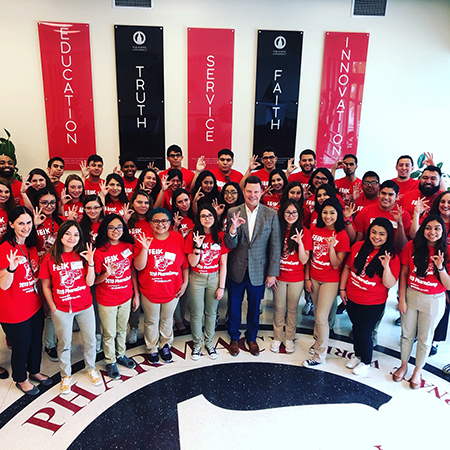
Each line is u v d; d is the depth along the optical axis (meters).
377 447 2.38
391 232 2.83
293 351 3.38
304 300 4.45
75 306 2.72
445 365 3.23
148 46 4.95
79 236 2.68
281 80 5.23
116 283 2.88
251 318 3.33
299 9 5.05
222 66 5.11
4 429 2.49
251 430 2.51
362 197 4.04
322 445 2.39
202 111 5.22
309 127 5.43
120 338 3.08
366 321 2.98
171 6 4.88
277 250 3.15
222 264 3.16
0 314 2.61
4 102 4.87
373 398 2.82
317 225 3.20
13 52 4.76
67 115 5.01
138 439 2.43
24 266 2.62
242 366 3.18
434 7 5.16
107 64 4.95
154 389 2.88
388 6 5.13
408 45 5.27
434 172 3.57
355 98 5.38
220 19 4.98
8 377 3.00
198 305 3.17
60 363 2.81
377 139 5.57
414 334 2.96
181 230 3.55
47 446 2.36
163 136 5.24
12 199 3.32
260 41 5.08
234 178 4.47
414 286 2.87
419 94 5.45
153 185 3.80
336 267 3.07
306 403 2.76
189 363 3.21
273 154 4.39
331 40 5.16
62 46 4.81
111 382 2.95
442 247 2.76
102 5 4.78
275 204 3.95
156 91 5.09
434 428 2.55
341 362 3.26
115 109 5.09
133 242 2.95
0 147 4.56
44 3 4.68
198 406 2.71
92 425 2.53
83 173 4.10
